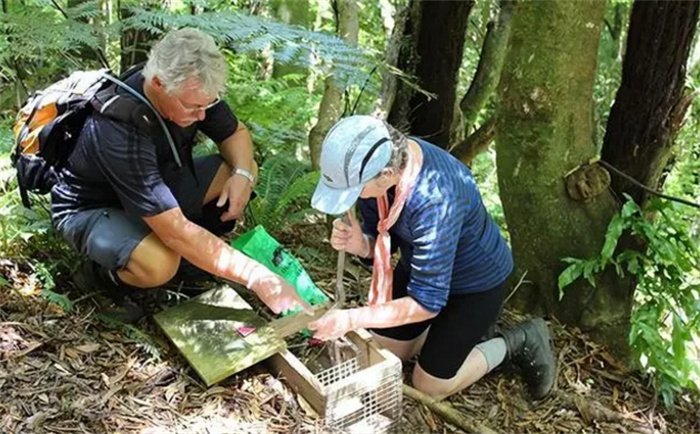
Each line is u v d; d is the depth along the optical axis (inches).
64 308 96.4
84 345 92.6
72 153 91.7
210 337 94.5
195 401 87.8
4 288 98.5
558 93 111.8
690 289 118.3
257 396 90.0
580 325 123.4
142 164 85.4
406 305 85.4
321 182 79.0
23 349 89.5
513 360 104.6
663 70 114.5
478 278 93.9
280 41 119.5
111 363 90.8
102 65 133.3
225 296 102.1
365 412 90.7
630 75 117.6
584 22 108.0
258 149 147.0
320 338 85.2
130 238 91.4
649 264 119.3
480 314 95.5
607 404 110.8
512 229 124.3
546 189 118.1
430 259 82.7
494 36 173.8
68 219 95.5
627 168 121.0
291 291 91.8
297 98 153.6
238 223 128.9
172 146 89.4
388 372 89.7
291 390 91.4
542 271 123.6
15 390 83.8
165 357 93.7
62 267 105.1
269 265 105.2
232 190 103.6
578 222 119.9
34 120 91.5
